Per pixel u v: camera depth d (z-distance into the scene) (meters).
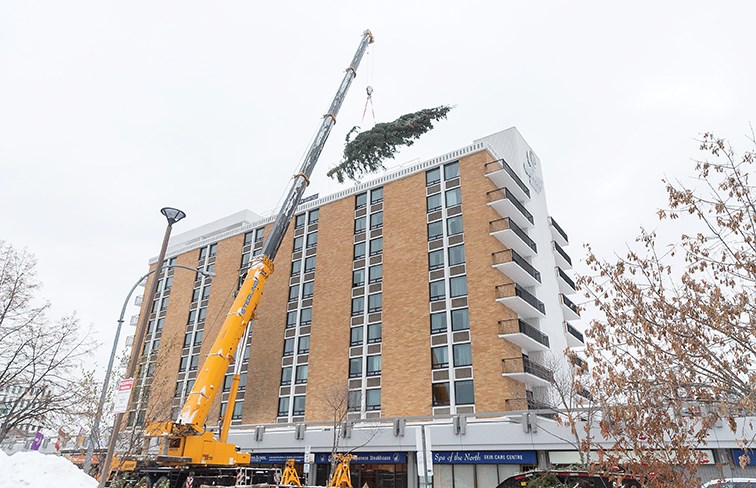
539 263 39.09
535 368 30.69
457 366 31.02
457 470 27.12
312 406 35.88
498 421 27.45
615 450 8.14
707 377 7.97
